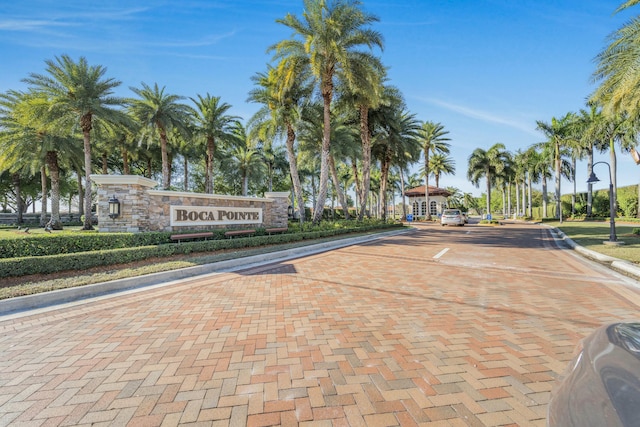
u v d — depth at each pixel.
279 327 4.16
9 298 4.92
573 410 1.39
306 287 6.25
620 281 6.68
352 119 27.05
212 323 4.32
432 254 10.69
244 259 8.86
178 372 3.04
